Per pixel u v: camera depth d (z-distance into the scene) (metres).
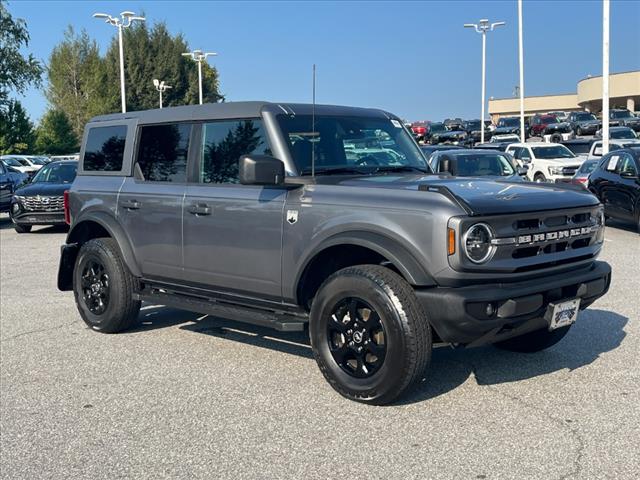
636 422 4.55
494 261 4.54
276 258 5.39
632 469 3.90
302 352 6.27
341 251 5.24
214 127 6.05
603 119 23.70
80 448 4.37
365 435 4.43
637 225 14.05
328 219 5.02
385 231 4.71
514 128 50.78
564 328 5.73
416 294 4.64
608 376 5.45
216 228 5.81
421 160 6.36
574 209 4.98
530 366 5.72
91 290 7.10
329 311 5.00
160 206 6.28
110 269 6.78
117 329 6.97
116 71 69.19
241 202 5.61
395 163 6.10
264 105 5.70
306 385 5.39
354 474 3.92
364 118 6.20
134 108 69.88
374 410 4.84
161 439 4.47
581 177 18.52
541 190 5.10
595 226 5.23
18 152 57.56
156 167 6.52
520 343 6.02
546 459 4.04
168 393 5.29
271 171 5.10
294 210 5.23
